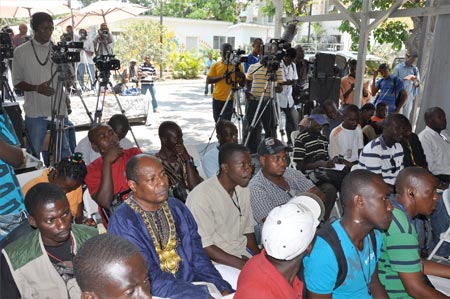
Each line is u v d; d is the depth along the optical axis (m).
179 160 3.43
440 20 5.38
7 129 2.41
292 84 6.80
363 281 1.93
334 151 4.60
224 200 2.73
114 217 2.12
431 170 4.40
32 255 1.96
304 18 7.62
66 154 4.93
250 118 6.32
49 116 4.74
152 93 10.26
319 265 1.84
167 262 2.17
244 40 25.67
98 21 12.60
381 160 3.89
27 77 4.57
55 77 4.72
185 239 2.27
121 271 1.24
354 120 4.55
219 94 6.71
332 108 5.37
